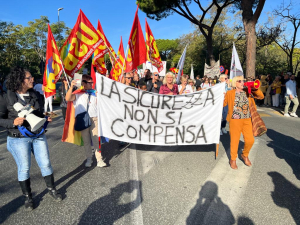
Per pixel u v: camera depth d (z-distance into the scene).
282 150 4.73
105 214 2.54
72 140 3.86
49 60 3.69
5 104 2.50
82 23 4.11
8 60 35.12
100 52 4.84
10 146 2.59
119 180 3.37
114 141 5.52
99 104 3.86
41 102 2.85
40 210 2.63
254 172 3.61
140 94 4.00
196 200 2.81
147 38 5.45
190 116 4.12
